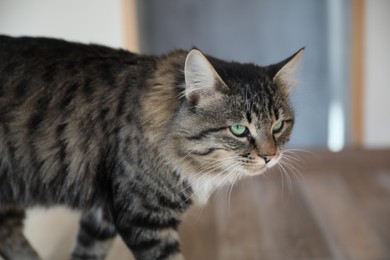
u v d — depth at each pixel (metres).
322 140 1.48
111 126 0.80
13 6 1.31
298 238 1.12
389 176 1.43
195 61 0.78
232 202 1.29
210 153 0.81
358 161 1.46
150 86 0.81
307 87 1.43
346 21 1.37
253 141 0.82
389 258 1.05
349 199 1.30
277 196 1.32
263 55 1.42
